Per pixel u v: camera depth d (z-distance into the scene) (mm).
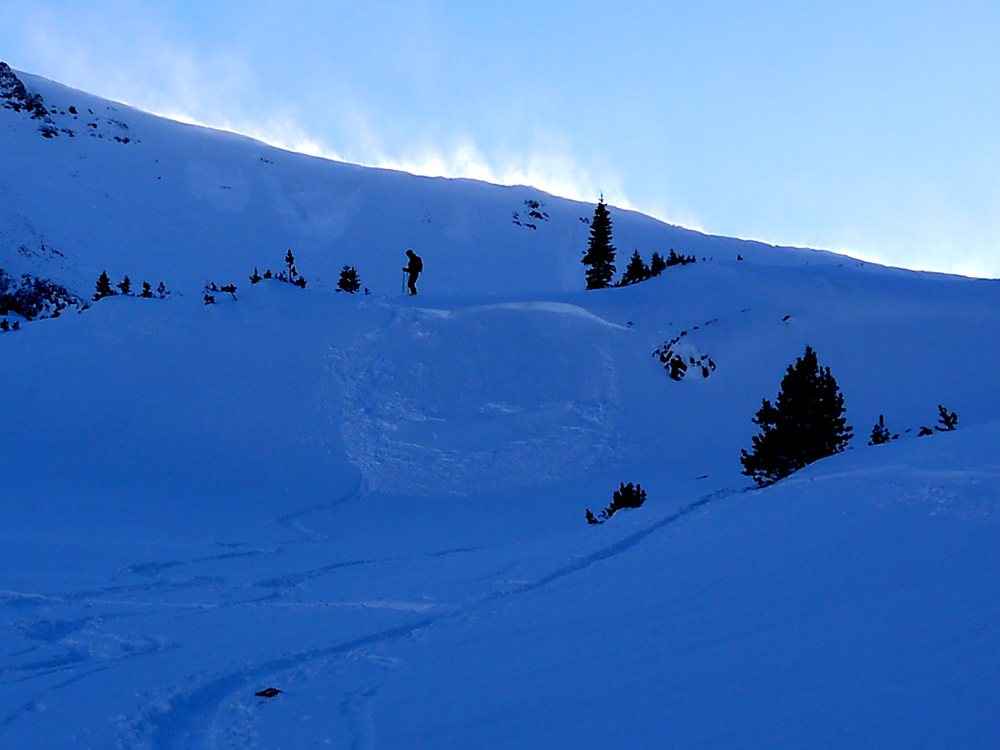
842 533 10023
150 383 34562
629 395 34844
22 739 7047
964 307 38344
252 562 17938
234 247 90812
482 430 31922
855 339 36625
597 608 10023
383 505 26203
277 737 6891
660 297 43438
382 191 113438
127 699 8031
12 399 32844
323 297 43062
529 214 113625
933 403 30953
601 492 27125
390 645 9938
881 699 5254
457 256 97312
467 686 7652
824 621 7242
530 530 22781
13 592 13938
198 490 26844
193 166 109125
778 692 5840
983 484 9656
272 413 32531
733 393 34406
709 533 12891
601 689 6824
